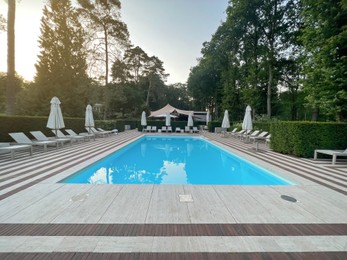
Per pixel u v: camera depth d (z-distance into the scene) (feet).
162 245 7.64
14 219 9.36
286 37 60.23
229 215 10.27
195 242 7.89
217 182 20.67
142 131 76.89
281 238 8.30
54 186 14.14
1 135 33.32
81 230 8.54
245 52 71.82
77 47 73.87
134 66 127.95
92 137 51.55
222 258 7.00
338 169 21.34
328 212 10.88
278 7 58.80
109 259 6.79
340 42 32.48
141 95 117.29
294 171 20.33
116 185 14.62
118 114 108.06
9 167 19.63
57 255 6.93
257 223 9.52
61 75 71.56
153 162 30.30
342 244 7.99
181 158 33.30
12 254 6.95
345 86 33.63
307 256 7.22
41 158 24.45
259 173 23.75
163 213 10.30
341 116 35.70
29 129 39.73
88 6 64.80
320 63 36.55
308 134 28.02
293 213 10.68
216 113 112.78
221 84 102.63
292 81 72.28
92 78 73.15
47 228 8.64
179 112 99.35
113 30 71.36
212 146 45.98
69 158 24.53
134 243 7.72
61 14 72.69
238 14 61.26
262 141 45.85
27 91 70.38
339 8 32.27
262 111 78.18
